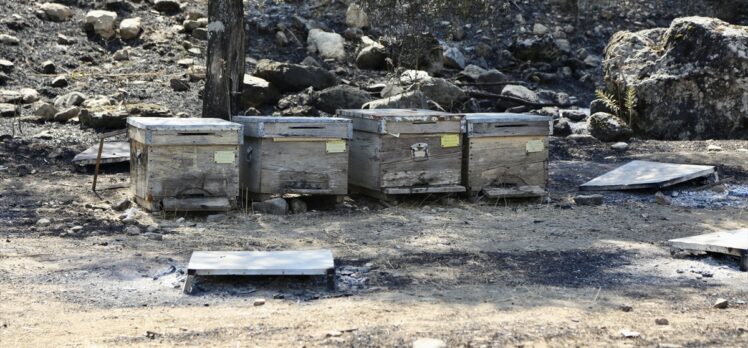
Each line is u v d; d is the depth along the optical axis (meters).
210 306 7.67
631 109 18.53
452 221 11.26
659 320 7.25
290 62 21.03
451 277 8.64
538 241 10.23
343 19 23.16
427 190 12.09
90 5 21.47
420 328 6.98
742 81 17.91
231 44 14.26
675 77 18.27
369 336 6.78
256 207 11.58
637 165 14.31
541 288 8.27
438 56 21.30
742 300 7.96
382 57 21.08
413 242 10.10
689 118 18.27
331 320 7.21
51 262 9.11
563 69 23.02
